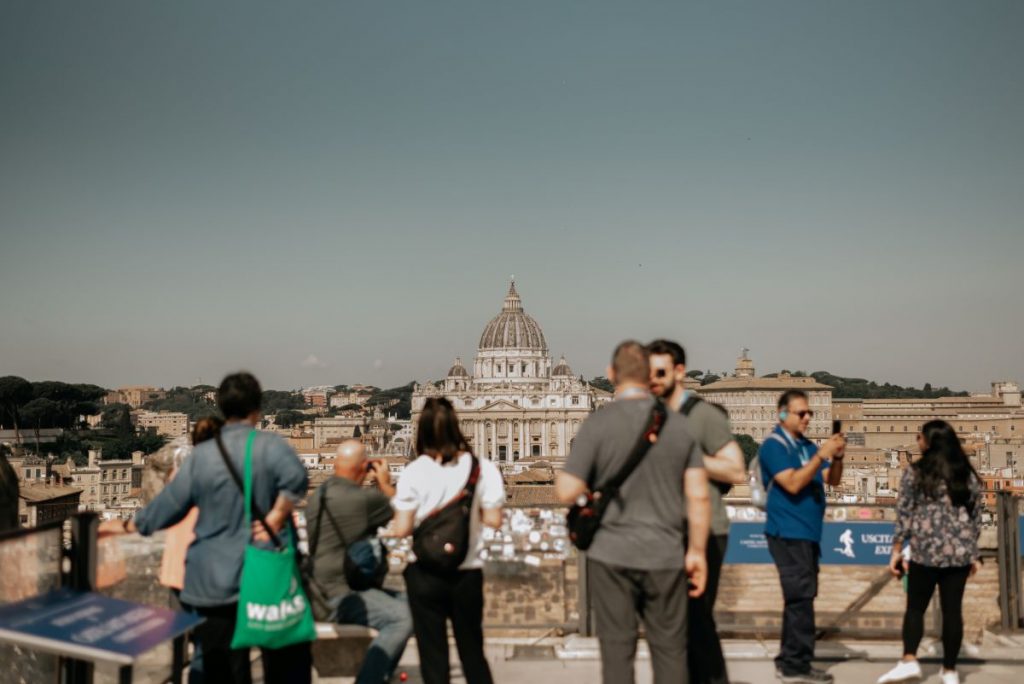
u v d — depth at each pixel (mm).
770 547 13039
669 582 9789
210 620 10242
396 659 11898
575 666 13758
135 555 12000
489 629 15305
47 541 10500
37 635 8938
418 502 10812
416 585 10797
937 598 15195
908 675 12953
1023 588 15281
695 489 9969
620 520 9844
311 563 12070
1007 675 13375
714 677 11195
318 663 12102
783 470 12617
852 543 15289
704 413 11641
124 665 10094
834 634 15172
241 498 10180
